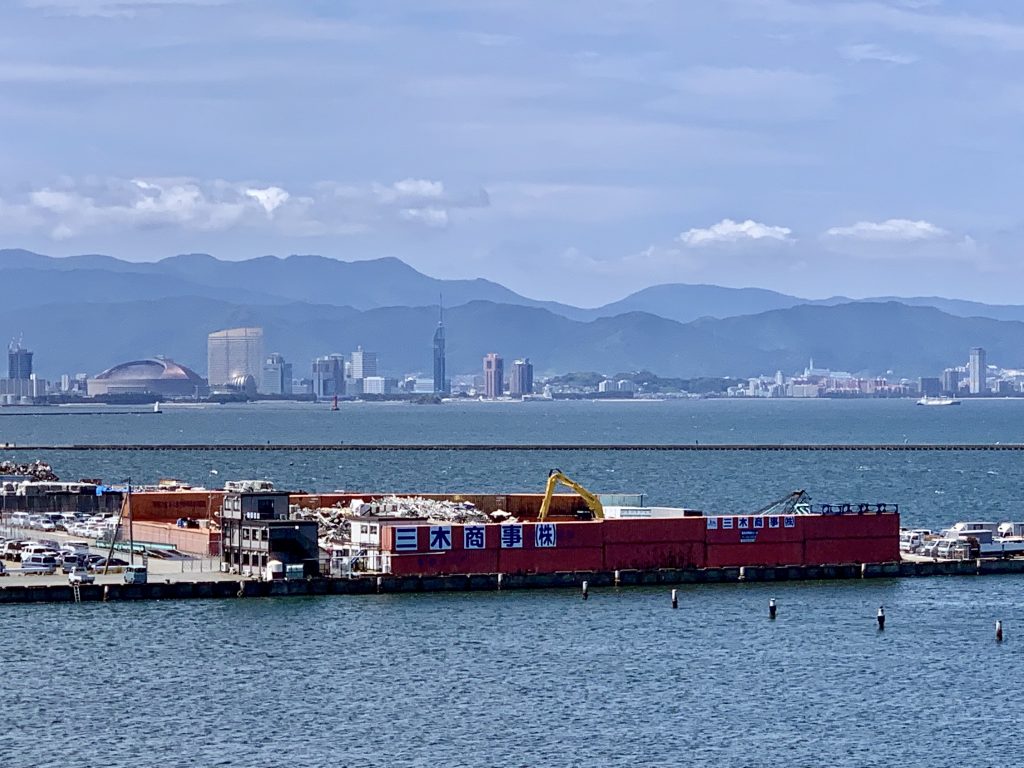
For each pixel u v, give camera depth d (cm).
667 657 16212
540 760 12462
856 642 17112
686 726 13512
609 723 13575
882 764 12462
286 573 19788
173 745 12800
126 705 14075
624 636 17250
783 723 13650
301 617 18100
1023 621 18400
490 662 15900
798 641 17125
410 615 18275
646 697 14500
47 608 18562
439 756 12538
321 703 14175
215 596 19325
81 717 13650
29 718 13612
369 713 13838
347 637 17012
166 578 19888
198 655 16075
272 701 14238
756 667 15800
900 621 18350
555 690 14738
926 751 12825
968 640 17275
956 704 14375
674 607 18988
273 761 12381
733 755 12662
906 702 14438
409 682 15000
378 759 12450
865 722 13700
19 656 15975
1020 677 15475
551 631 17462
